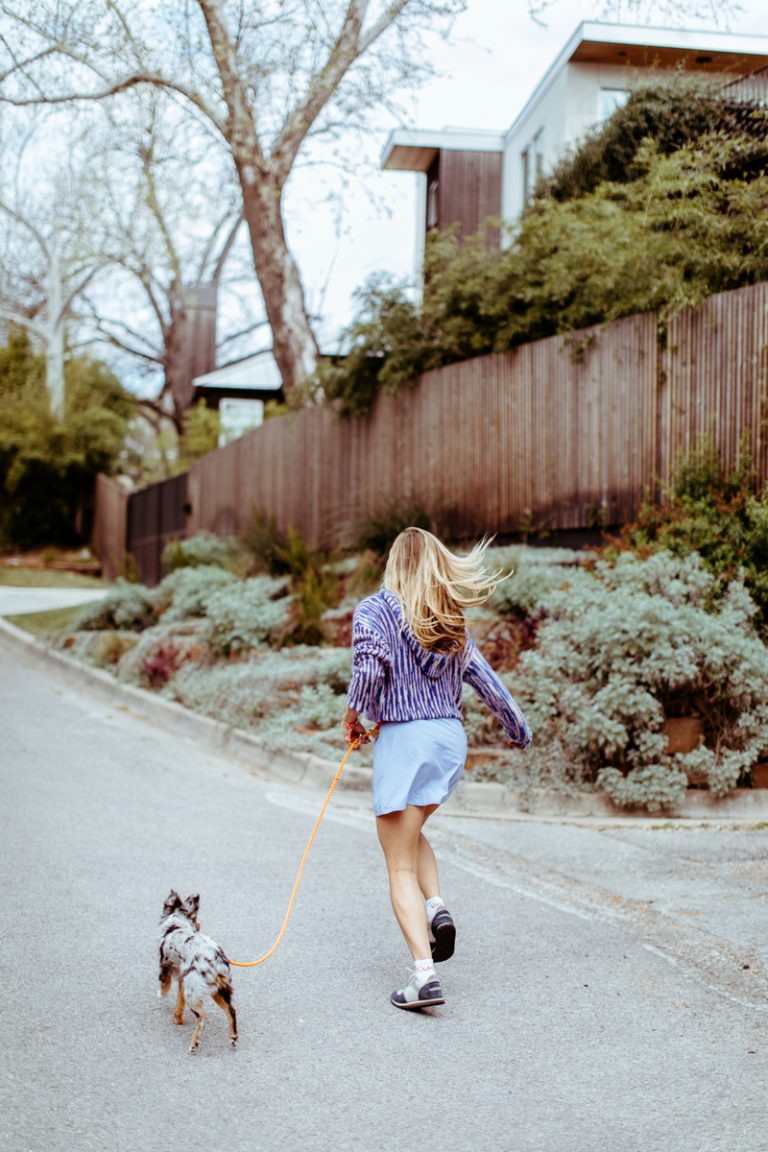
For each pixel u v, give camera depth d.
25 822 7.26
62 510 36.12
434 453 14.91
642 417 11.41
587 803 8.07
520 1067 3.91
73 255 34.19
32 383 36.81
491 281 13.71
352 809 8.20
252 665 12.09
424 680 4.55
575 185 16.16
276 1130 3.41
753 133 13.18
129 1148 3.27
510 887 6.20
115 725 11.48
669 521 10.09
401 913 4.44
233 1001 4.45
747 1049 4.10
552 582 10.45
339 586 14.42
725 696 8.06
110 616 16.89
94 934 5.14
